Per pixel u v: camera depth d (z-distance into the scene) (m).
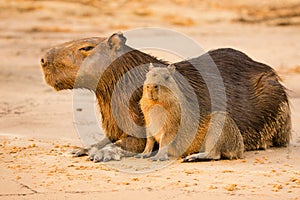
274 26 46.94
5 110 20.06
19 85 25.67
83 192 11.02
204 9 50.75
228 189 11.04
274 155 13.54
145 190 11.05
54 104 21.14
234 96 13.53
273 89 13.95
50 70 13.27
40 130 16.50
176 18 48.41
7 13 47.69
